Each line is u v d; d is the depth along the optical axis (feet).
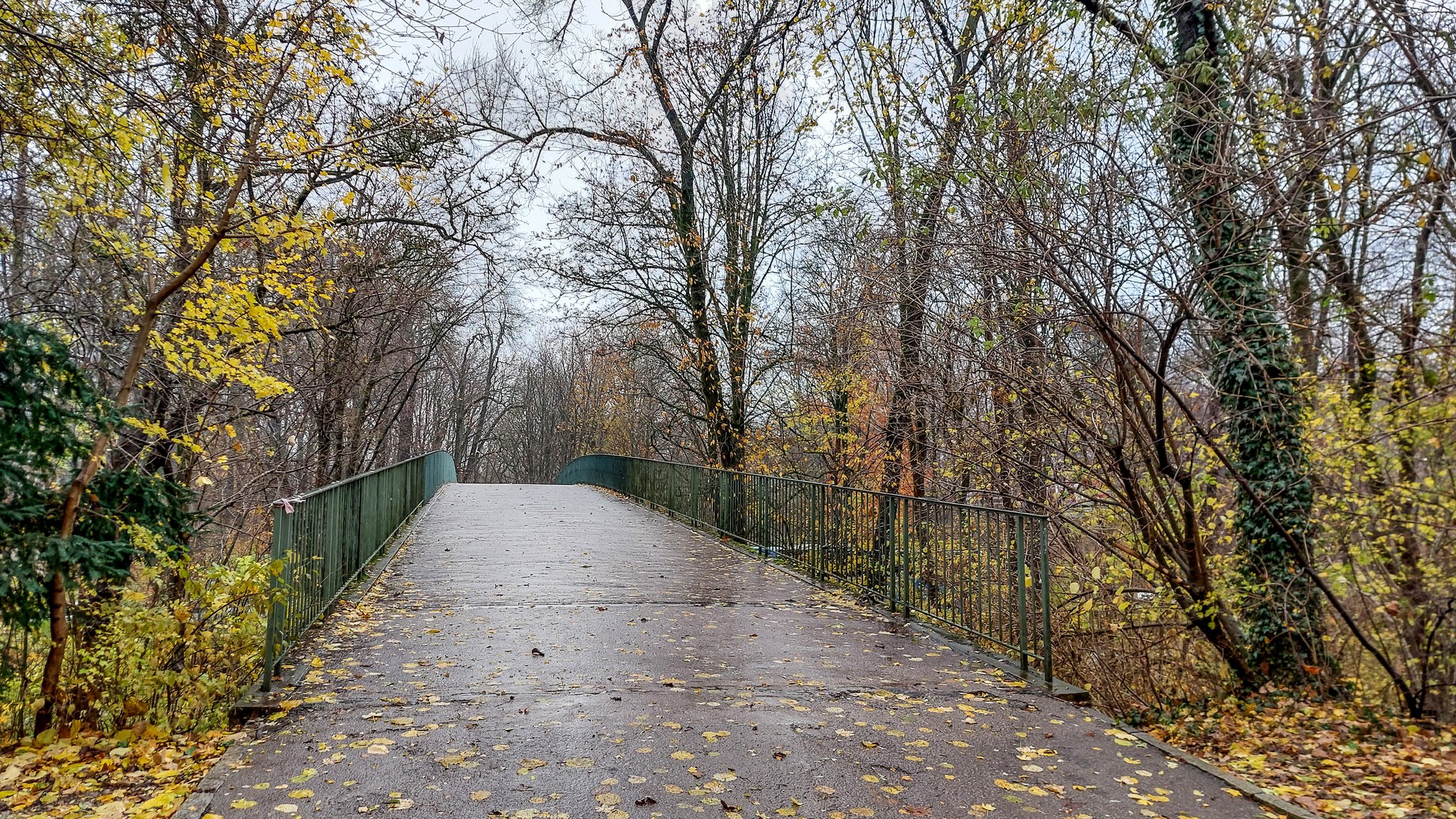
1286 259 25.55
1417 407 24.76
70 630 16.31
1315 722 21.74
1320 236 23.90
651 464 65.82
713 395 61.82
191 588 16.48
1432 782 16.07
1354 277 25.79
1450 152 21.56
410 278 57.00
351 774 12.98
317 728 14.99
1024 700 18.06
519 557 36.52
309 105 28.19
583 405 154.20
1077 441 28.78
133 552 16.05
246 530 39.55
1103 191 23.13
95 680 15.74
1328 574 25.12
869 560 29.22
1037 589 21.04
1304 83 26.25
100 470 16.51
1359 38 24.09
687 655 20.92
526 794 12.44
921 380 35.06
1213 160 23.52
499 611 25.31
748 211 62.08
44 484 15.70
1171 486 25.21
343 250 39.11
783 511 37.24
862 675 19.63
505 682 17.99
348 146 25.30
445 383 165.48
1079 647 28.60
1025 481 33.40
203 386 28.89
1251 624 26.45
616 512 60.59
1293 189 22.66
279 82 23.21
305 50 23.45
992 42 31.78
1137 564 28.17
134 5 22.13
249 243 25.81
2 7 17.97
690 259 60.95
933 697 18.12
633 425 126.00
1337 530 26.05
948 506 24.23
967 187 26.32
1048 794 13.11
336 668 18.80
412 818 11.54
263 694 16.62
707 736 15.15
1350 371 26.32
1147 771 14.15
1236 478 24.43
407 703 16.49
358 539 28.81
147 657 15.79
